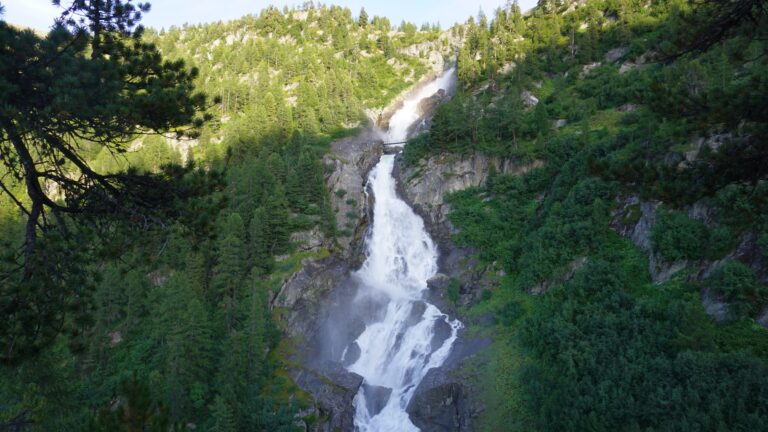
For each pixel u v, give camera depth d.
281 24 156.88
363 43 140.62
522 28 109.62
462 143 67.38
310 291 52.56
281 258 55.16
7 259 11.90
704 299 30.94
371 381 45.34
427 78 121.31
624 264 38.03
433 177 66.50
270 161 65.00
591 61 83.44
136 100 12.92
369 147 82.88
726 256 31.42
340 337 49.78
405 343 47.59
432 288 53.22
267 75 111.88
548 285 42.34
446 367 40.56
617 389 27.69
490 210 58.06
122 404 11.93
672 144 41.03
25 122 10.70
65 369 34.50
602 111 64.50
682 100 14.17
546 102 75.25
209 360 39.38
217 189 15.81
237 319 44.19
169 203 14.56
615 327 32.22
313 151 72.06
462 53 106.75
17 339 11.72
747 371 24.12
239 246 48.41
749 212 31.12
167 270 53.12
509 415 32.94
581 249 41.69
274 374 41.34
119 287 47.00
